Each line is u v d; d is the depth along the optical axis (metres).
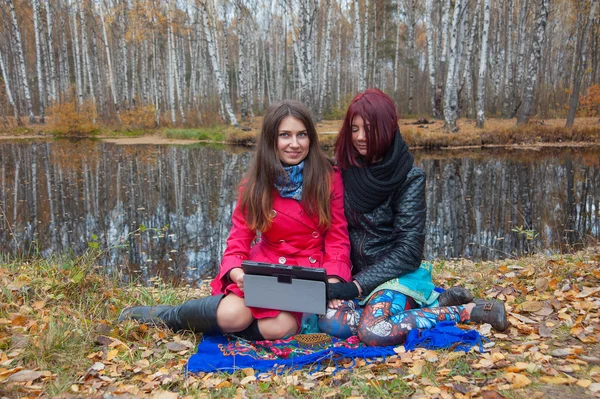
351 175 2.61
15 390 1.92
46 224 7.26
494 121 22.92
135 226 7.20
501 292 3.23
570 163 12.58
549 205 8.05
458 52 24.53
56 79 31.78
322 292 2.21
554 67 34.22
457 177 10.95
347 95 36.19
